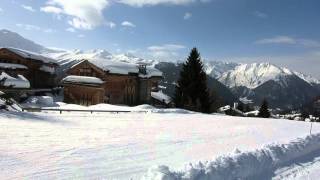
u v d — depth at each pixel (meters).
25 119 26.97
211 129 27.41
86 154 15.13
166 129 25.89
